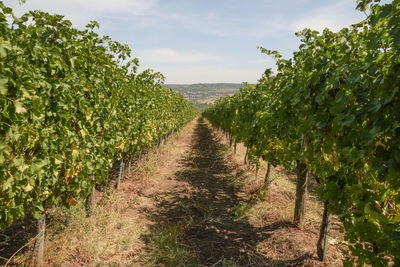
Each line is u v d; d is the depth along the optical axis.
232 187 7.12
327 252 3.76
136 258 3.63
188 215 5.20
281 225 4.64
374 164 1.88
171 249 3.84
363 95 2.06
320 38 3.20
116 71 5.25
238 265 3.59
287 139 4.43
